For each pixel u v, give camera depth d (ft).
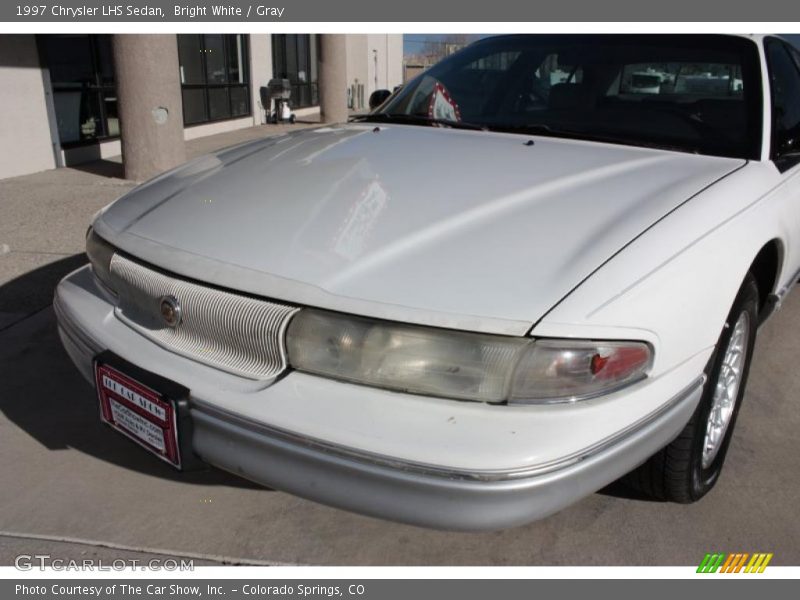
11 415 9.48
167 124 24.58
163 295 6.49
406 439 5.19
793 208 8.45
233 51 43.47
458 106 10.11
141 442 6.58
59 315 7.77
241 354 6.07
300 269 5.95
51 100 27.14
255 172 7.95
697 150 8.52
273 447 5.54
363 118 10.61
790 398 10.12
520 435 5.15
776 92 9.16
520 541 7.26
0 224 18.71
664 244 6.02
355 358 5.52
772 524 7.52
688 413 6.23
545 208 6.51
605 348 5.32
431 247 5.97
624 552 7.12
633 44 9.82
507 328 5.24
